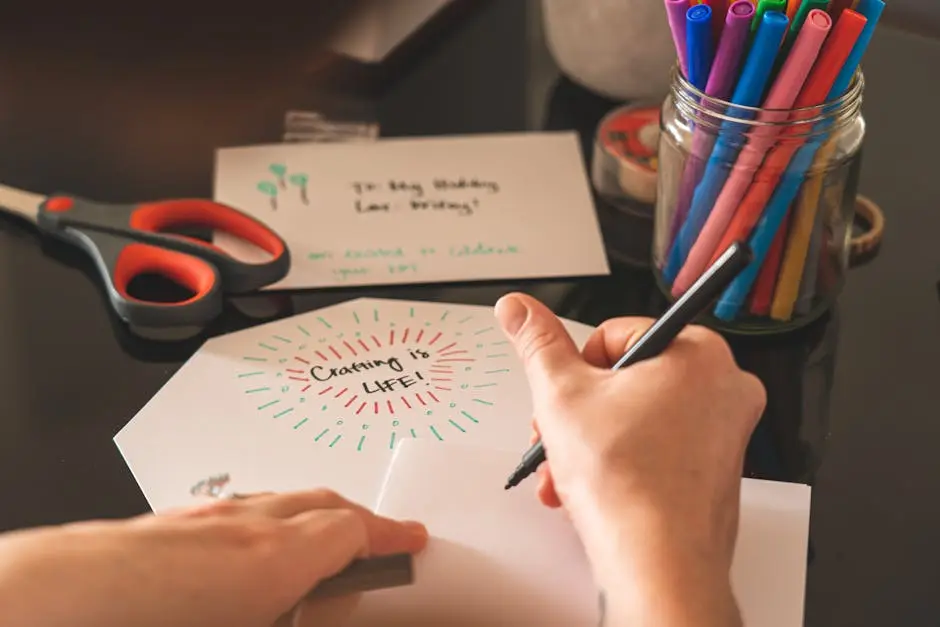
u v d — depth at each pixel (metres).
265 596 0.39
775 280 0.57
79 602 0.35
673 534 0.37
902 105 0.75
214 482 0.51
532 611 0.45
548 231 0.67
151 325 0.60
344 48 0.83
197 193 0.70
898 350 0.58
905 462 0.52
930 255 0.64
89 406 0.56
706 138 0.53
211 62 0.82
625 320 0.49
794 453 0.53
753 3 0.51
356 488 0.51
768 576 0.46
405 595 0.45
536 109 0.78
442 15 0.85
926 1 0.81
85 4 0.85
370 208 0.69
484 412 0.54
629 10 0.69
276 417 0.55
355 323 0.61
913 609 0.46
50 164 0.73
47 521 0.50
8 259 0.65
